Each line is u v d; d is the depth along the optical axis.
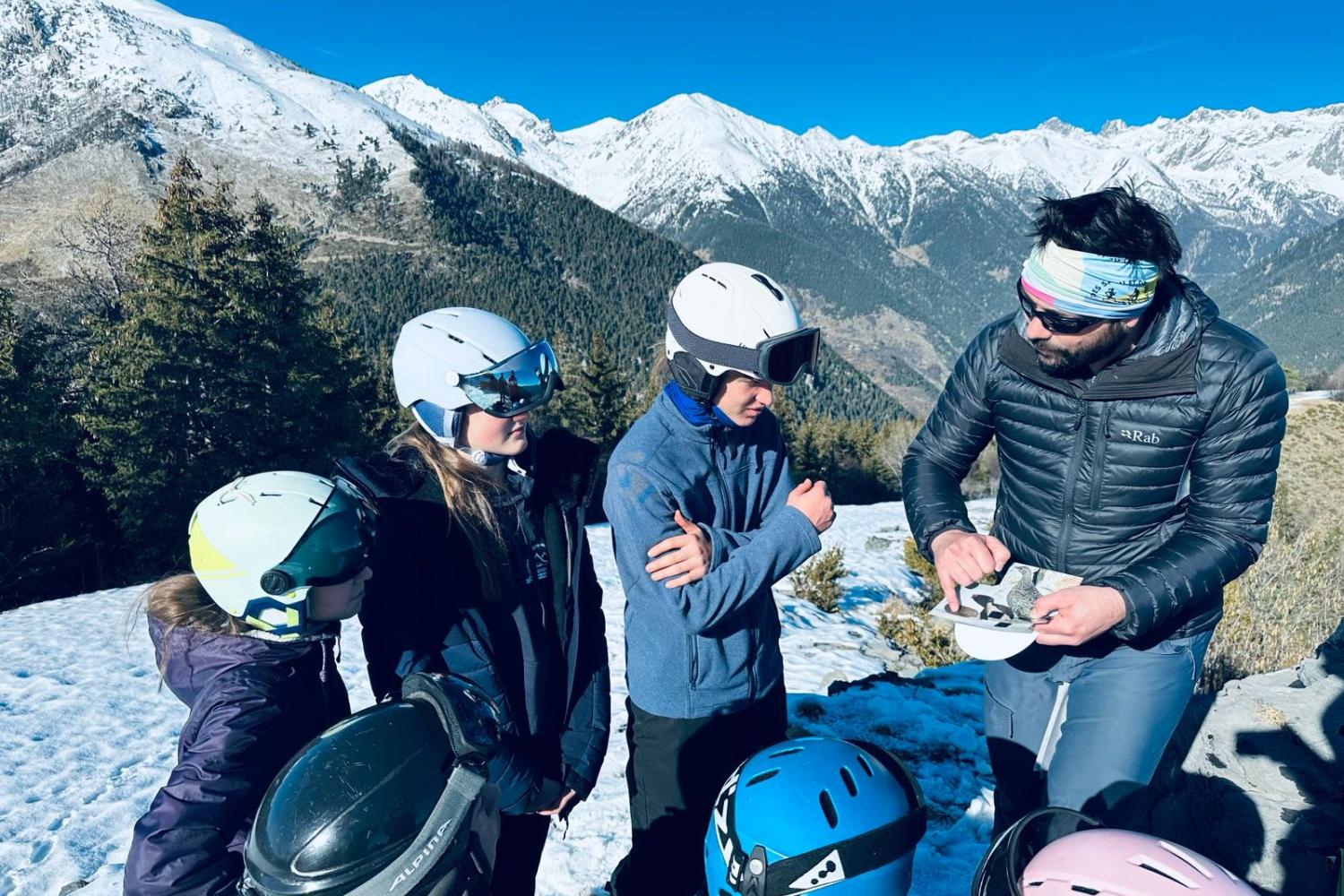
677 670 2.18
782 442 2.46
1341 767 2.44
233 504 1.66
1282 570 7.47
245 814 1.57
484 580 2.10
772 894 1.51
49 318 25.81
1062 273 1.76
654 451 2.11
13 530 19.33
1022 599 2.06
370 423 28.73
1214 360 1.84
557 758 2.38
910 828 1.57
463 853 1.25
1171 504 2.02
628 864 2.46
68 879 4.57
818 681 7.48
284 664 1.72
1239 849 2.46
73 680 8.35
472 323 2.07
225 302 22.77
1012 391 2.15
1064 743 2.20
